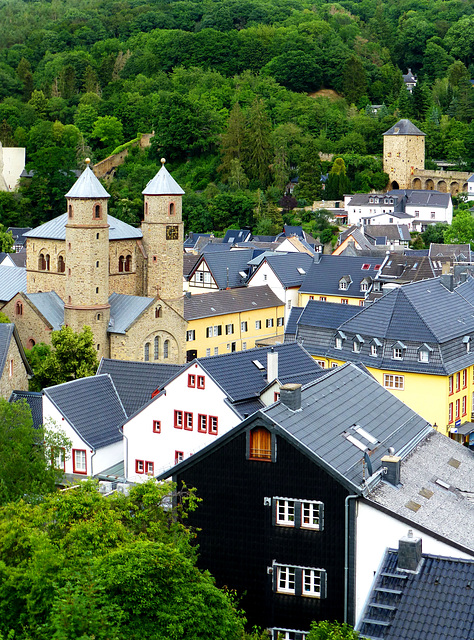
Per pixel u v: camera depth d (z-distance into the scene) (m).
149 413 85.94
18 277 144.50
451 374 106.62
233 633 49.03
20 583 49.34
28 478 70.69
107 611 45.56
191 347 150.62
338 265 169.25
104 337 130.62
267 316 165.50
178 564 49.31
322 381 65.81
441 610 47.12
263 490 57.50
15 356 108.25
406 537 49.59
